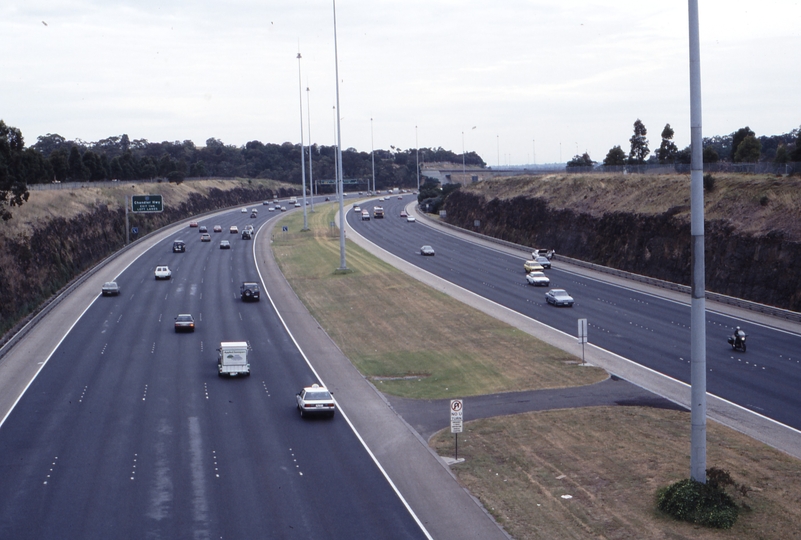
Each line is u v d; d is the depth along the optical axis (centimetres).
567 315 6275
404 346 5344
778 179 7562
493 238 11712
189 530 2381
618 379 4291
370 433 3419
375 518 2466
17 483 2816
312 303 7169
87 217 10262
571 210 10575
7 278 6650
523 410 3709
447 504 2573
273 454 3138
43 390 4247
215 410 3838
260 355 5153
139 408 3875
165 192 16750
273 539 2314
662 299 6962
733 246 7019
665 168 10669
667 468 2850
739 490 2569
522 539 2284
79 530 2383
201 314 6681
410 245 11569
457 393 4112
